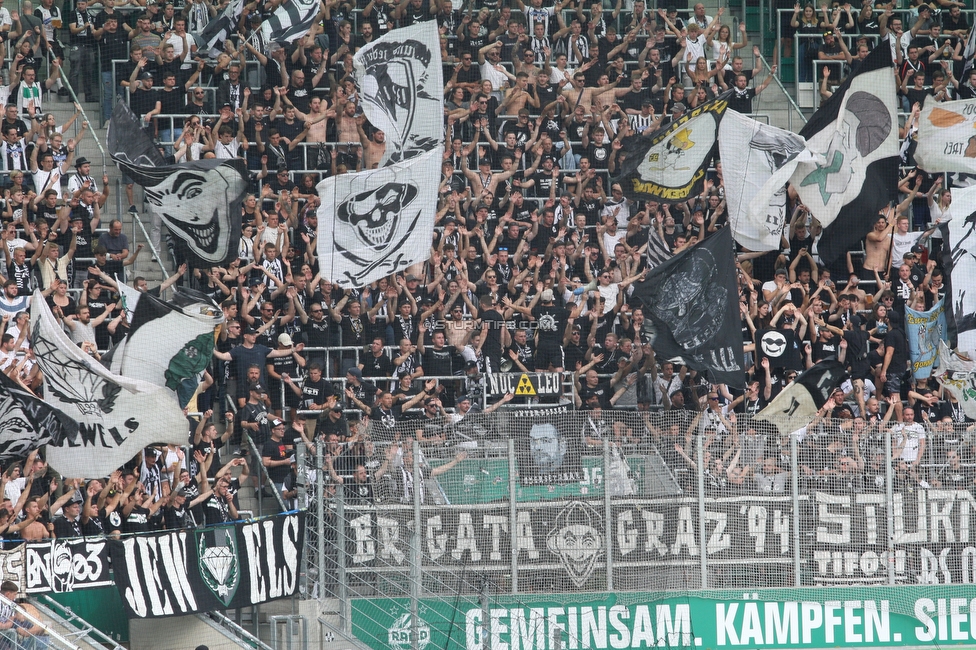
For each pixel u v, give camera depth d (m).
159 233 43.88
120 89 46.75
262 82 46.66
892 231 46.34
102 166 46.12
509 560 34.12
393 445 34.16
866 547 35.75
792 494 35.59
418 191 42.44
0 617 29.41
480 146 46.75
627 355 41.69
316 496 34.28
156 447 36.16
